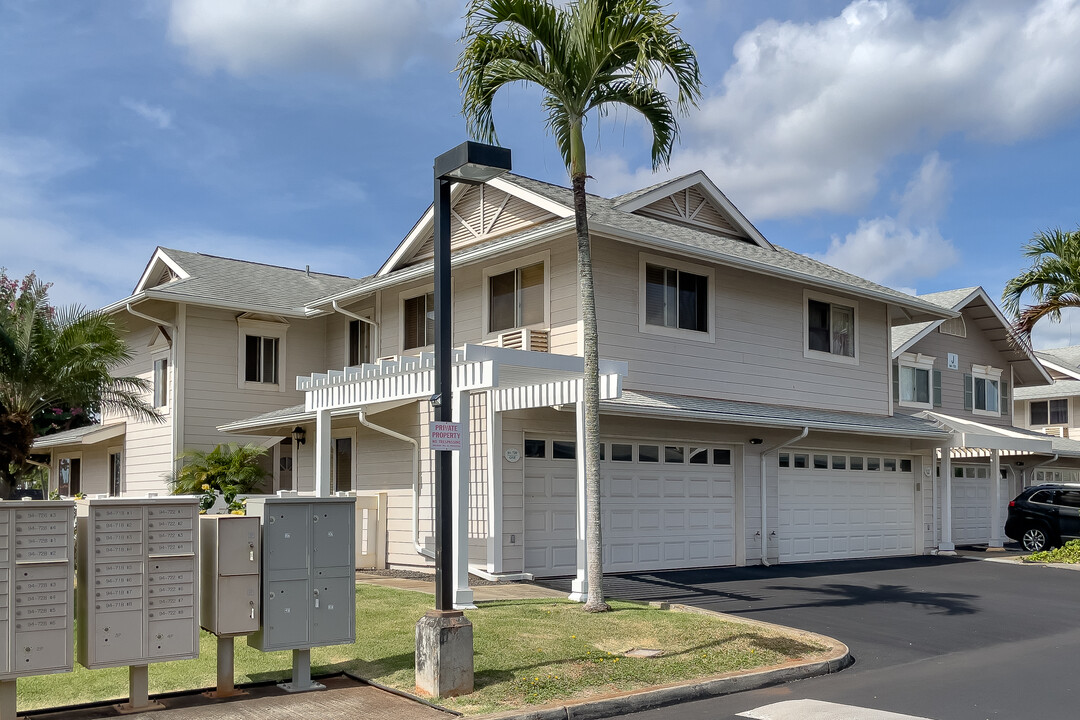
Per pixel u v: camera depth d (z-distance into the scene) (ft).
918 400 82.48
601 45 36.68
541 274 54.29
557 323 52.75
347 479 65.00
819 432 63.26
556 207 53.16
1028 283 75.00
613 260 53.01
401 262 65.67
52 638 22.48
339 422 64.75
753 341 61.26
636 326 53.83
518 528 49.96
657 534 54.80
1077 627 41.01
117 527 23.82
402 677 27.53
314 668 28.55
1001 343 93.25
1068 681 30.25
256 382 73.97
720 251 55.72
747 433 59.98
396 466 59.93
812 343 66.23
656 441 55.26
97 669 25.45
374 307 68.85
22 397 58.90
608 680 27.71
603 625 34.78
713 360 58.23
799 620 39.96
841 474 67.26
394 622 34.76
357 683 27.43
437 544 26.81
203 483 62.95
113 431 76.84
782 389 63.00
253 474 65.36
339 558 27.02
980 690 28.86
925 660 33.71
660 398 52.70
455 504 39.75
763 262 58.18
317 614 26.48
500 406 49.42
